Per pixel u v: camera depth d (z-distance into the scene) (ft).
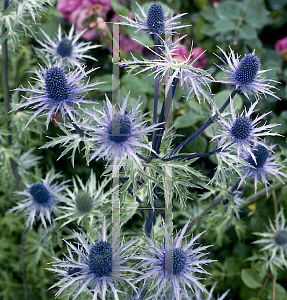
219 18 2.33
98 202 1.57
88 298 1.40
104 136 1.14
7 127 1.73
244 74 1.28
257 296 2.03
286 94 2.14
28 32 2.06
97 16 1.94
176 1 2.18
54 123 2.00
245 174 1.49
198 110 1.85
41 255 2.05
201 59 2.19
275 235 1.90
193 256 1.31
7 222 2.19
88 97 1.87
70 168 2.31
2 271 2.25
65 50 1.57
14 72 2.22
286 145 2.13
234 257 2.21
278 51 2.46
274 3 2.67
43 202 1.63
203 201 2.10
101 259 1.22
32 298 2.18
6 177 1.88
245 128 1.26
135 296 1.34
